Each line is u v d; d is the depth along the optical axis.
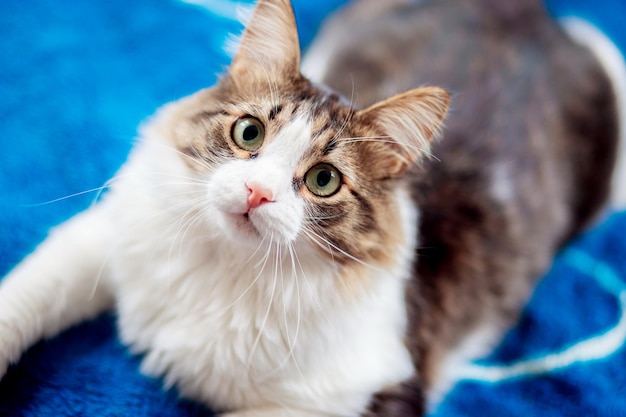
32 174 0.54
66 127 0.58
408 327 0.46
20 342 0.43
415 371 0.46
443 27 0.61
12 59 0.61
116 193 0.44
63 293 0.44
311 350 0.42
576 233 0.62
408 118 0.43
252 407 0.43
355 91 0.53
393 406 0.44
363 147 0.42
